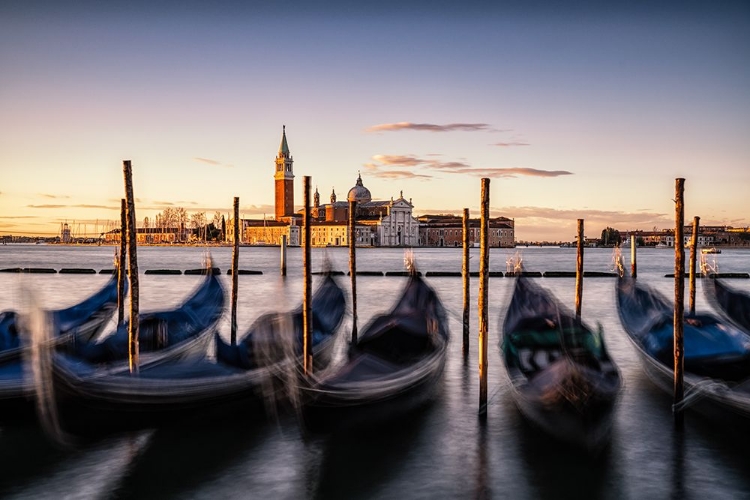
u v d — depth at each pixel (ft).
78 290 154.30
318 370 51.72
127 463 39.73
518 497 35.53
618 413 48.91
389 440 43.78
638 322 63.46
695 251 77.66
